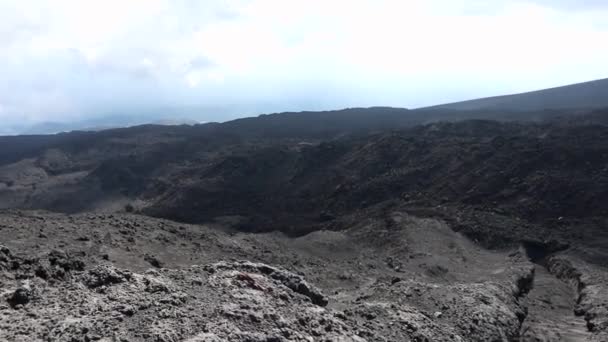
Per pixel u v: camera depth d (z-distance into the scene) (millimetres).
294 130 123938
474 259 38500
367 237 41938
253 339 11555
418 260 35219
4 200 88188
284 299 14930
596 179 49062
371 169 69688
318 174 74875
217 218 65375
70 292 12828
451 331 19016
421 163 66062
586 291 31172
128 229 25609
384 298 22188
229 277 15352
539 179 51469
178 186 80125
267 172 81062
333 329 13961
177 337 10883
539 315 28719
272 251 32031
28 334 10320
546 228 44781
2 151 128625
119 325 11109
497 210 48844
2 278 14078
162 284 13734
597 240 41188
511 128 74000
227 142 111062
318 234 41156
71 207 84438
